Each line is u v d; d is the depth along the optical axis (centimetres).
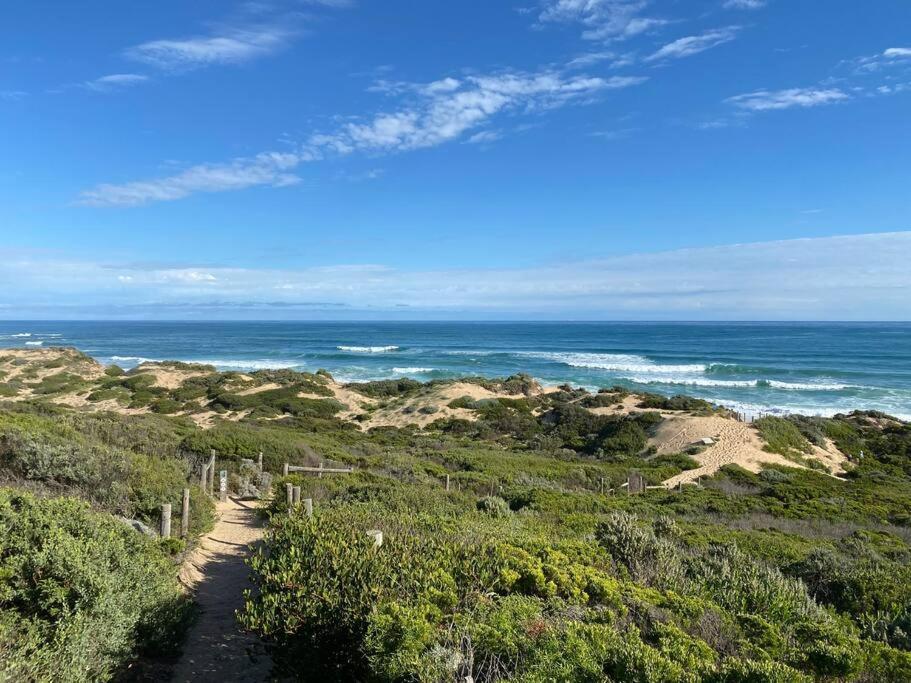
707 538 1029
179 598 606
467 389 4141
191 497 981
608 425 3281
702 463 2592
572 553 674
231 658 554
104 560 515
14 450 904
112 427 1577
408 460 1844
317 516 713
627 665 407
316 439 2550
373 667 416
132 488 935
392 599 483
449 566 553
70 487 883
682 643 470
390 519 737
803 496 1961
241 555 866
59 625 418
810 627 569
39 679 363
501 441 3266
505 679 391
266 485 1442
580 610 523
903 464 2878
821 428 3322
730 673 406
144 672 498
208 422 3341
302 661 470
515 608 493
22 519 520
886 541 1202
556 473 2083
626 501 1534
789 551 956
